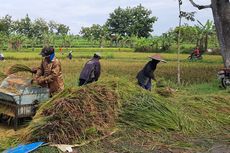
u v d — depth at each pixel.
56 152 6.15
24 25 88.88
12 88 8.31
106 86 7.92
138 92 8.10
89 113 7.14
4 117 8.59
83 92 7.48
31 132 6.70
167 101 8.48
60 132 6.60
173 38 60.38
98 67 9.49
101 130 7.02
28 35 88.75
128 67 25.67
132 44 81.25
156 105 7.82
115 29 101.19
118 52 58.22
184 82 16.27
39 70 8.72
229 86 14.03
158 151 6.48
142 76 9.70
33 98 8.04
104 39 86.50
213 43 61.53
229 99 10.12
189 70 23.12
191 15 15.41
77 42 93.56
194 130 7.68
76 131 6.73
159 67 25.50
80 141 6.64
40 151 6.14
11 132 7.73
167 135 7.25
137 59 38.03
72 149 6.37
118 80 8.28
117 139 6.88
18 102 7.79
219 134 7.61
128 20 99.81
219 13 16.64
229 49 16.64
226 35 16.64
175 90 12.01
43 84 8.53
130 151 6.37
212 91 13.34
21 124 8.29
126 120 7.48
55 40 84.88
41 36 83.81
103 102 7.51
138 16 98.31
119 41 86.44
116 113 7.53
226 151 6.59
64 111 6.91
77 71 21.45
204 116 8.51
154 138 7.06
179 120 7.78
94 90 7.67
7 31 80.56
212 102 9.53
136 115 7.54
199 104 9.18
